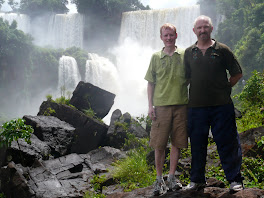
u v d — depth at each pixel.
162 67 3.39
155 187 3.39
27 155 5.94
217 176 4.23
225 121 3.04
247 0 58.88
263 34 48.66
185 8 66.94
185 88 3.39
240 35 58.16
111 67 69.12
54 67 66.31
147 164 5.92
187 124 3.30
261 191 2.87
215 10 64.88
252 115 6.84
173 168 3.42
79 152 8.72
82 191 5.11
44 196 4.77
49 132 7.36
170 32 3.36
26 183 4.77
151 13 71.94
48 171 5.45
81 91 10.14
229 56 3.03
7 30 64.25
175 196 3.11
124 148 8.45
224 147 3.05
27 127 5.76
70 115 8.94
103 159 7.37
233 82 3.10
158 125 3.41
